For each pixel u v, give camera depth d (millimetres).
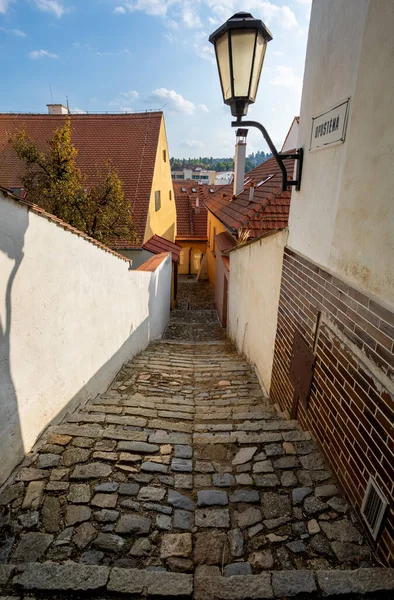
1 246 2326
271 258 4773
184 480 2475
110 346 5074
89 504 2217
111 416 3451
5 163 12820
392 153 1805
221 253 10992
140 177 13133
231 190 15281
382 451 1869
